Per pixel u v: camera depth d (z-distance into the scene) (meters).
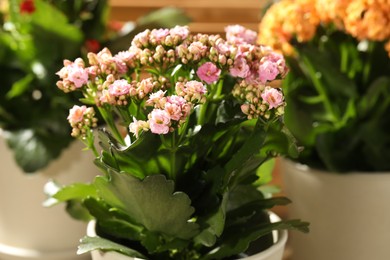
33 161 0.89
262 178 0.73
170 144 0.62
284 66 0.64
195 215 0.66
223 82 0.67
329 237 0.86
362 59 0.89
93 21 0.98
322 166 0.87
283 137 0.67
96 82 0.64
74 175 0.92
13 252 0.94
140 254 0.64
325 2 0.80
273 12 0.83
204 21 1.14
